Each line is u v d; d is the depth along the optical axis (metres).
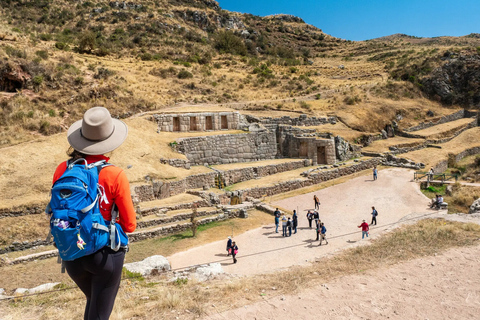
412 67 64.88
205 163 32.16
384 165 37.44
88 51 56.59
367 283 6.67
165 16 95.31
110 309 3.17
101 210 2.99
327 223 22.61
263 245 18.91
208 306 5.68
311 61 94.00
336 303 5.81
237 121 36.88
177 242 19.31
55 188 2.77
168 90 44.03
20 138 25.36
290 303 5.80
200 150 31.84
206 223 22.30
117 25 85.06
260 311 5.49
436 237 9.34
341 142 37.06
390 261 7.81
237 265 16.23
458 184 29.25
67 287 8.30
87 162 3.06
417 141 43.31
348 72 73.69
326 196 28.38
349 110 47.25
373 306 5.71
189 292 6.53
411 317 5.36
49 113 29.25
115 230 3.01
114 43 67.62
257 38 111.75
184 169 28.92
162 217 21.42
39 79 32.06
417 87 58.94
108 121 3.11
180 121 33.72
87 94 33.41
